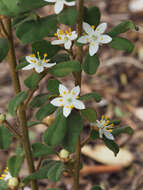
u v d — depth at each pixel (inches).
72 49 10.3
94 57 9.4
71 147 9.3
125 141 19.0
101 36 9.4
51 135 9.3
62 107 9.5
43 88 21.2
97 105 21.0
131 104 21.0
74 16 8.7
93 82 22.3
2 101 21.2
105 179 17.5
